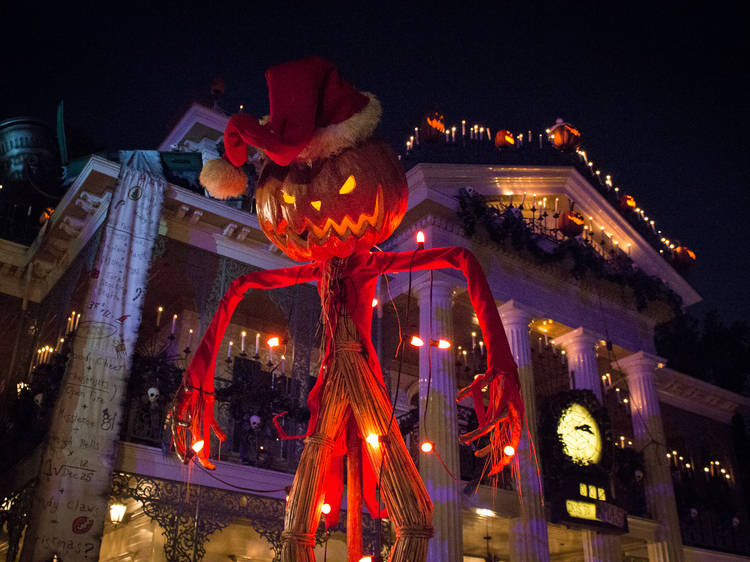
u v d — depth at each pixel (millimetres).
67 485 11336
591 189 21359
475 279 4570
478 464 16422
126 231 13742
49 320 15664
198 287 15195
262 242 16281
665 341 29516
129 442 12531
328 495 4352
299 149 4223
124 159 14742
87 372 12266
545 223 20750
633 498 20984
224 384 15484
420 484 3930
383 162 4477
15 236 17359
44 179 17328
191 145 20391
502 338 4367
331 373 4266
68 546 10953
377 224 4426
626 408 22359
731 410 27828
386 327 18188
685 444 25578
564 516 16719
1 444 13031
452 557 14133
